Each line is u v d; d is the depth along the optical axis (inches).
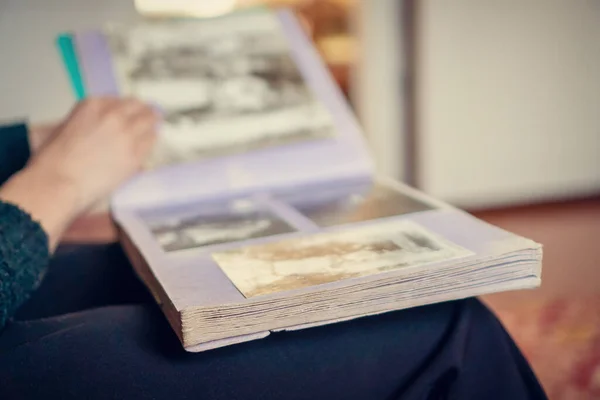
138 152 19.9
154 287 13.1
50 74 41.6
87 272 18.8
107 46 23.0
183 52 23.6
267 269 12.8
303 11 128.3
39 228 14.8
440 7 67.2
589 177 78.0
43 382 11.7
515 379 14.2
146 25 24.1
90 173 18.3
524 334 41.0
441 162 72.4
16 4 40.2
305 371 12.7
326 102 23.1
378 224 15.5
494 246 13.0
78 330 12.5
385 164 73.3
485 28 69.2
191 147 21.2
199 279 12.5
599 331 41.4
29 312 17.1
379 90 71.0
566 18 71.4
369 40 69.5
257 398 12.4
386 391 13.5
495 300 47.3
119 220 18.1
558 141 75.7
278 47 24.5
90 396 11.7
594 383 34.6
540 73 72.4
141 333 12.6
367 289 11.7
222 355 12.3
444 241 13.6
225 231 16.1
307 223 16.3
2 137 20.0
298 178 20.8
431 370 12.9
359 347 13.1
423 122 70.4
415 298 12.1
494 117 72.6
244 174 20.7
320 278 12.0
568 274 53.1
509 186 75.7
